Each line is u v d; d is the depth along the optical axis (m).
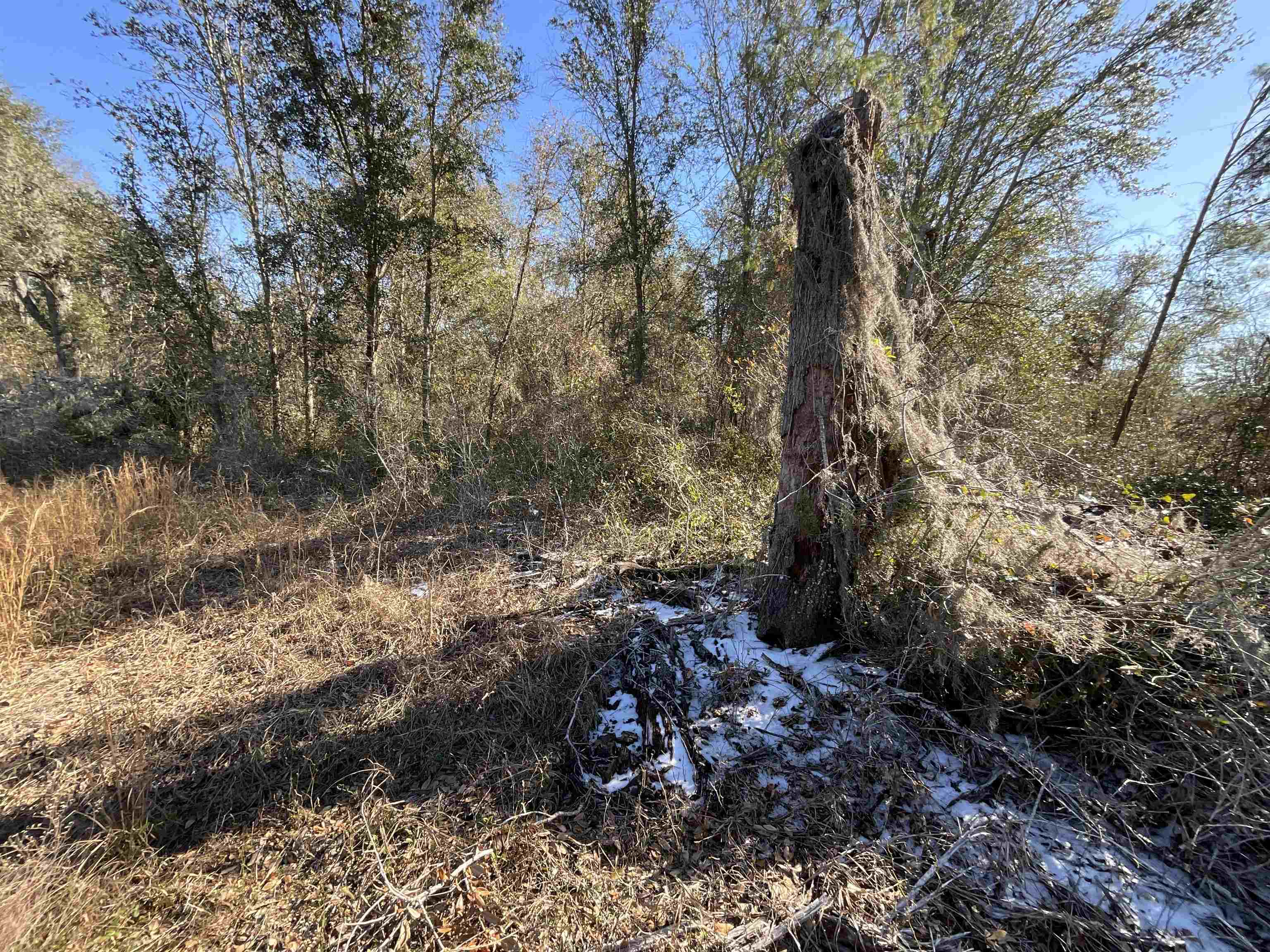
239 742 2.83
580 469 6.95
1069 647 2.39
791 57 7.23
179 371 9.05
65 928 1.90
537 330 12.02
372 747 2.79
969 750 2.49
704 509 5.11
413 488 7.11
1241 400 6.05
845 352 2.96
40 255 11.88
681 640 3.43
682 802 2.42
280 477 8.23
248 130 9.57
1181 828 2.07
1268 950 1.72
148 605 4.38
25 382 9.60
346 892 2.10
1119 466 6.34
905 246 4.45
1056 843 2.11
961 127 8.14
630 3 8.13
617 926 1.95
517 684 3.14
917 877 2.05
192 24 8.81
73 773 2.64
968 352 8.14
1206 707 2.14
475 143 10.24
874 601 3.12
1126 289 10.20
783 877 2.10
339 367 9.56
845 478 3.03
